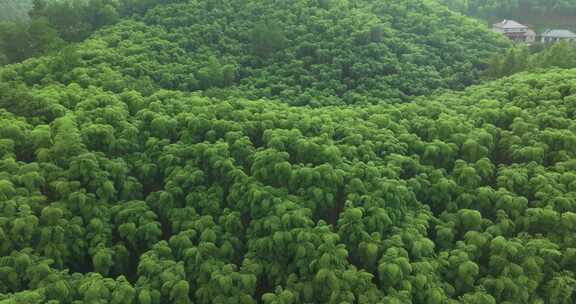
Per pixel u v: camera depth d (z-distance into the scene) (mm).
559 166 33062
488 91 44438
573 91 39188
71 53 46688
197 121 36656
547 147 34375
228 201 32656
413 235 29469
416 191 33031
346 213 29672
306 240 28547
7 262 26984
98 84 44000
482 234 29984
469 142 34844
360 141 35688
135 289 27297
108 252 29484
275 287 29094
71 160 32219
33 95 38062
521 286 28047
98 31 57250
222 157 33812
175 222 31594
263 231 30250
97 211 30953
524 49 54906
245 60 55000
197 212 32688
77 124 35625
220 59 54219
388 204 30938
